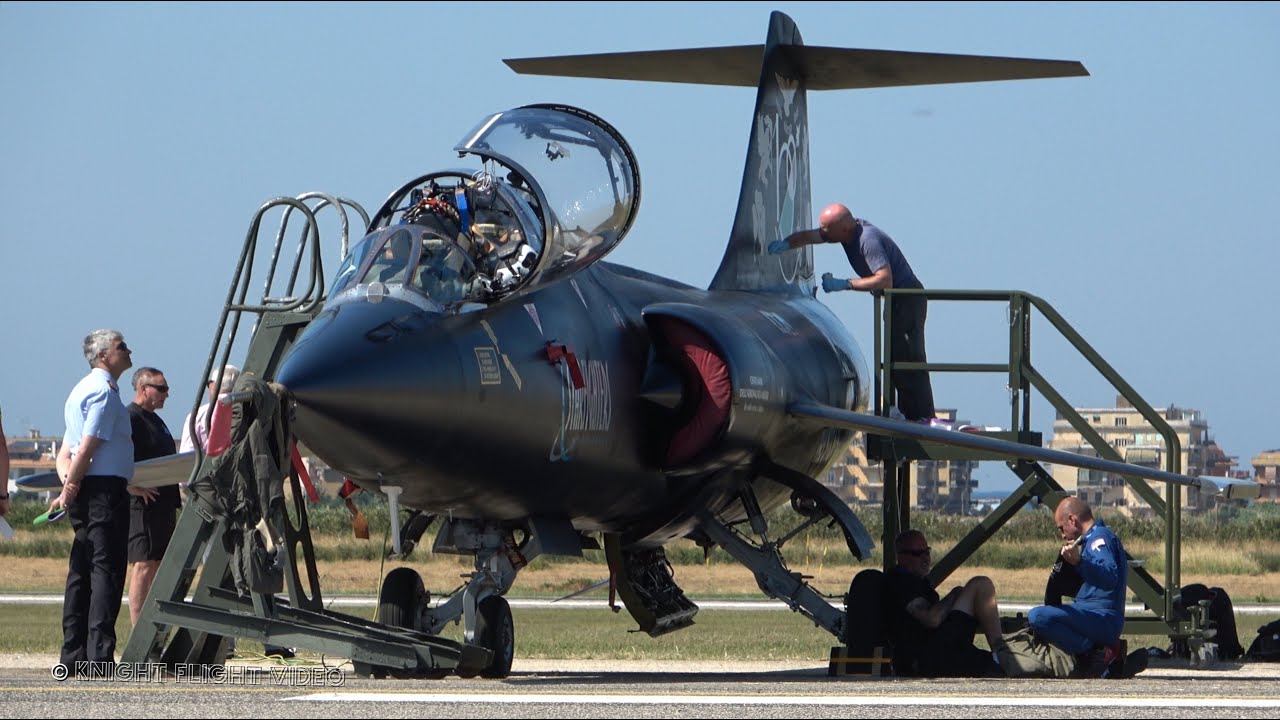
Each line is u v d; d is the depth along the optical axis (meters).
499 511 39.16
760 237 60.06
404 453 34.34
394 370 33.41
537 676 42.94
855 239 54.22
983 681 32.94
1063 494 51.47
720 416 43.25
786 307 59.09
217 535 31.69
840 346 59.62
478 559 40.12
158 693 25.41
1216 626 52.53
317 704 22.83
